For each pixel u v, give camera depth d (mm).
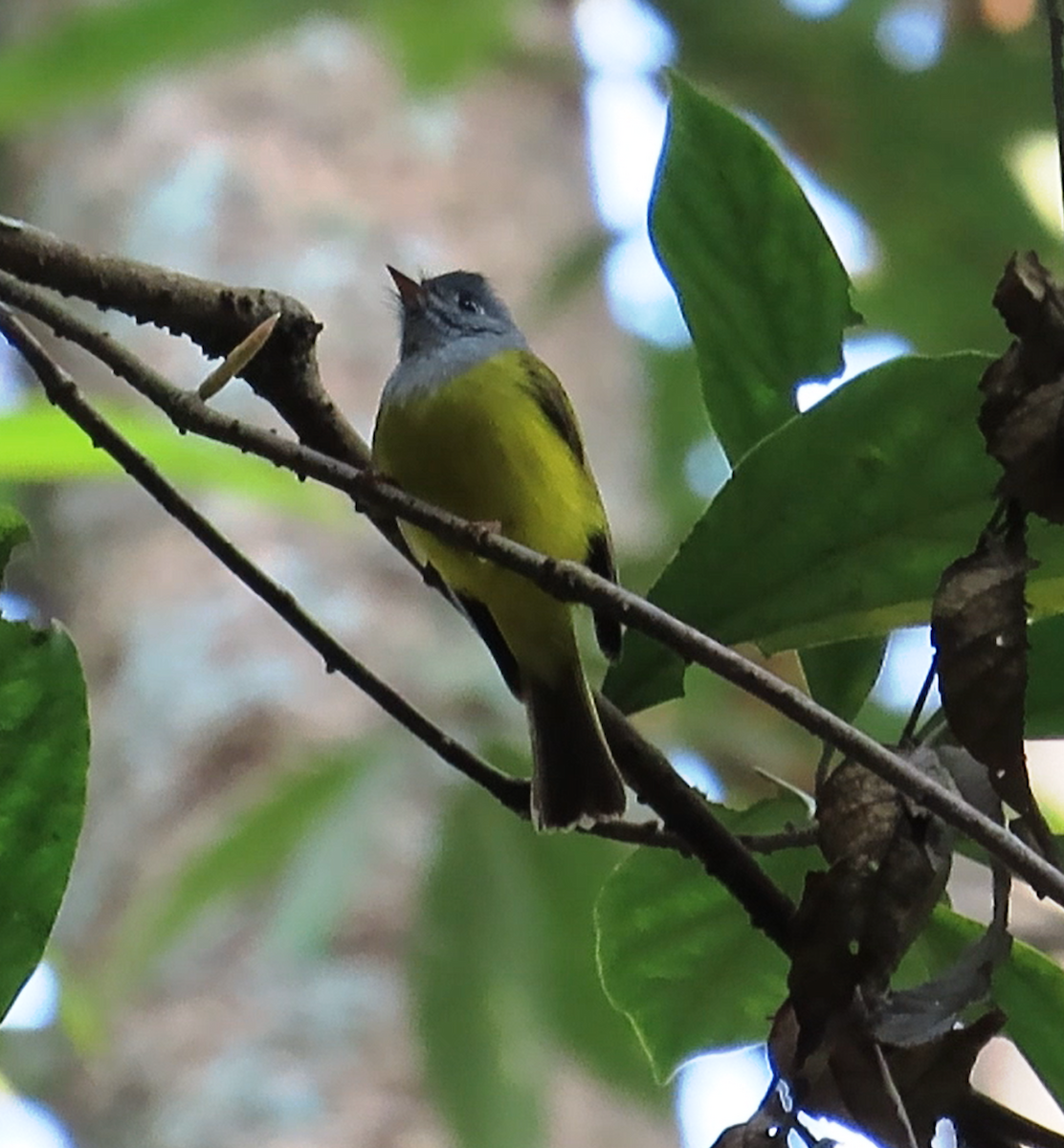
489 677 9375
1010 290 3840
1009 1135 4023
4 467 6086
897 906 3900
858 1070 3842
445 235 11938
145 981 8891
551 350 12781
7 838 4246
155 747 9703
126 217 11586
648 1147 9328
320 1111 8398
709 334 4941
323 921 8352
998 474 4344
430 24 10422
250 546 10250
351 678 4867
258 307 5258
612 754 4684
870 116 12562
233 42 10070
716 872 4520
